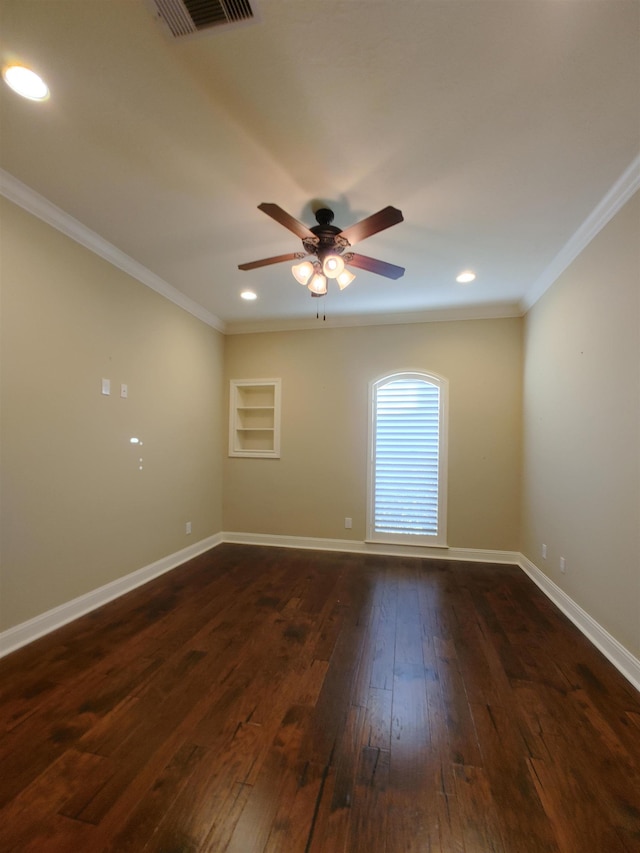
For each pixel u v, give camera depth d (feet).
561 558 10.00
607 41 4.55
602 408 8.09
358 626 8.83
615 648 7.45
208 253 10.07
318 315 14.15
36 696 6.31
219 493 15.94
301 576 12.06
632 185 6.96
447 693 6.51
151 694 6.40
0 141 6.26
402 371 14.62
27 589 7.95
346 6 4.23
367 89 5.23
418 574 12.30
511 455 13.69
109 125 5.90
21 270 7.75
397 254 9.95
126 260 10.37
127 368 10.73
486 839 4.12
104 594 9.96
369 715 5.97
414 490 14.46
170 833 4.14
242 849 3.99
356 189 7.37
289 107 5.53
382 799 4.55
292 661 7.41
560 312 10.27
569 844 4.07
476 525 13.87
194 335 14.05
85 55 4.81
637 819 4.34
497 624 8.99
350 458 15.02
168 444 12.62
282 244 9.59
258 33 4.52
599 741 5.49
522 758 5.17
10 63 4.91
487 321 13.98
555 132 5.96
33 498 8.06
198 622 8.96
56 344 8.55
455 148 6.31
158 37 4.58
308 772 4.92
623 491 7.30
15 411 7.68
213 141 6.21
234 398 16.12
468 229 8.77
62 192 7.63
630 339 7.13
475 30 4.47
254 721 5.82
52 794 4.57
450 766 5.03
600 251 8.21
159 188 7.45
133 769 4.93
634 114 5.61
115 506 10.33
